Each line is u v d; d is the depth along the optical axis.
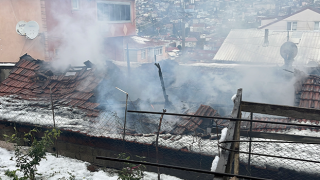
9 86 11.52
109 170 7.81
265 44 29.53
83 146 8.30
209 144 6.98
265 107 4.72
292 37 29.75
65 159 8.33
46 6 18.39
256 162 6.05
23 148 8.84
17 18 18.22
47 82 11.41
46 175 7.11
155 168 7.45
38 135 8.95
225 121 8.34
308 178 5.77
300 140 6.48
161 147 7.07
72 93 10.70
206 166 6.84
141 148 7.53
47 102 10.12
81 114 9.25
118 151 7.84
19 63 12.57
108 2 24.19
